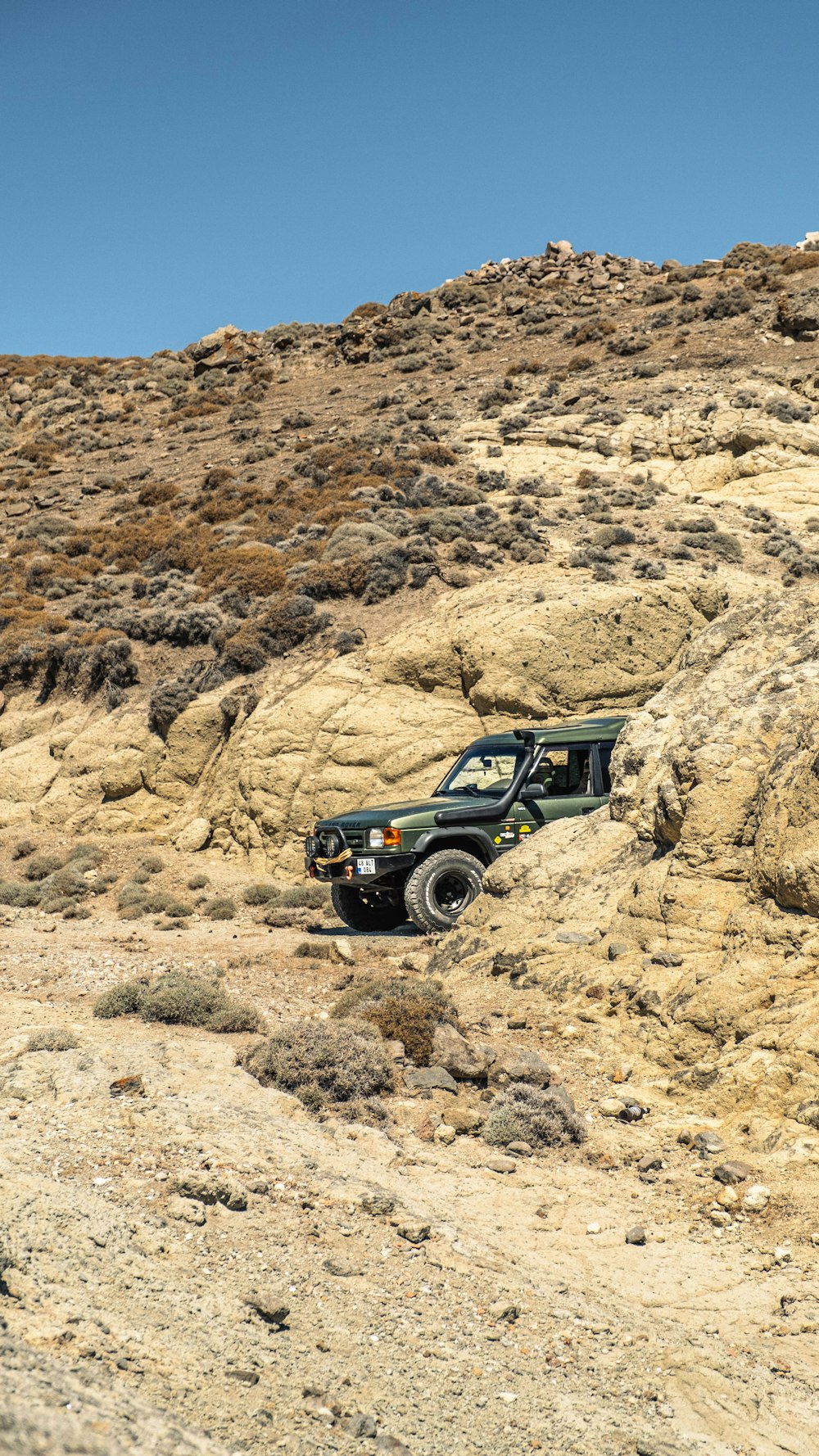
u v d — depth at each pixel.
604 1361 4.51
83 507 44.38
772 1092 7.01
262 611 26.56
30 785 24.47
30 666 27.83
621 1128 7.18
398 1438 3.75
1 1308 3.88
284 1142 6.40
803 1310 5.02
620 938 9.60
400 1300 4.81
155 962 12.91
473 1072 7.93
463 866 13.38
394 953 12.75
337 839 14.06
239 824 21.47
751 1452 3.96
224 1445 3.31
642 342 53.09
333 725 21.41
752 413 40.47
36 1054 7.84
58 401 64.19
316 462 41.34
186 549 33.50
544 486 36.12
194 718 23.02
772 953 8.02
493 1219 5.88
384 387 56.66
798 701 9.37
